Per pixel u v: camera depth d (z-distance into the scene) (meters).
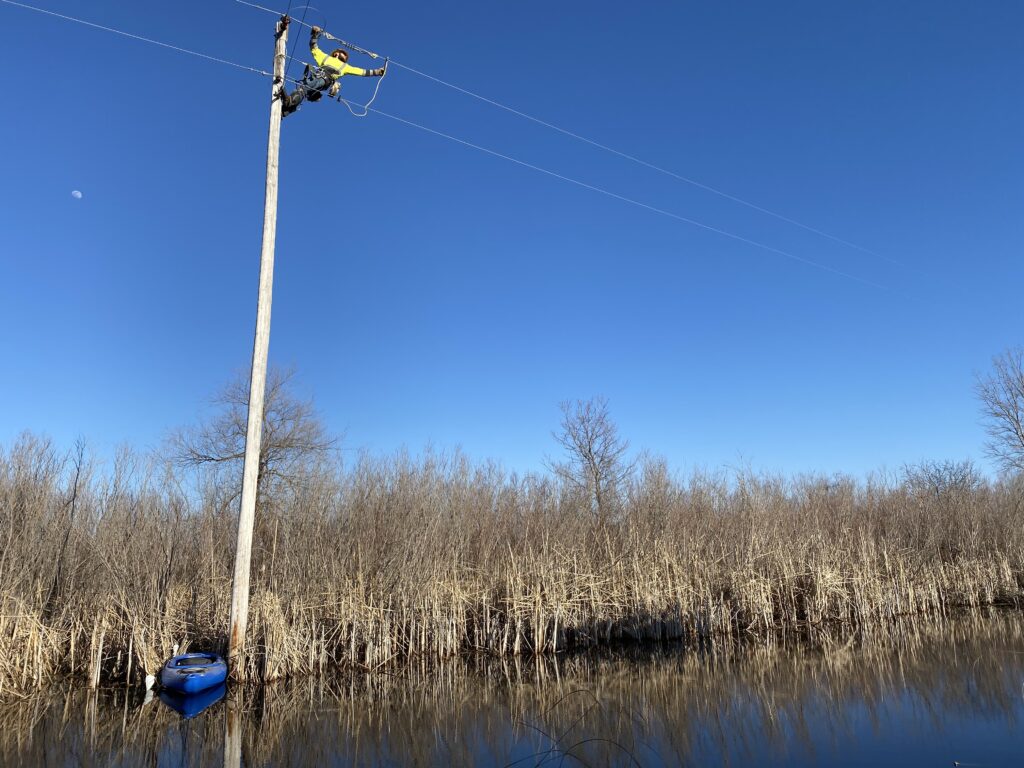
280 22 15.52
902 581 21.73
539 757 9.88
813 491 25.42
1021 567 24.38
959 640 17.36
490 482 21.25
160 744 10.84
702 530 21.48
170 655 14.47
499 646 17.59
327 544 17.41
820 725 10.88
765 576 20.69
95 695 13.57
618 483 29.28
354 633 15.79
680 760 9.59
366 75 15.45
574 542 20.34
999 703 11.59
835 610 20.75
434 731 11.27
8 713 12.48
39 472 16.39
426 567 17.09
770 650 17.19
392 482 18.83
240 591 14.08
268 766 9.85
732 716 11.55
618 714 11.89
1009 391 35.81
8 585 14.25
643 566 19.89
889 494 26.97
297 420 33.19
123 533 15.62
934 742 9.89
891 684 13.18
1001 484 31.09
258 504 25.58
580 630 18.39
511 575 18.31
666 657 16.72
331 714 12.37
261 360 14.76
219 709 12.69
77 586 15.62
